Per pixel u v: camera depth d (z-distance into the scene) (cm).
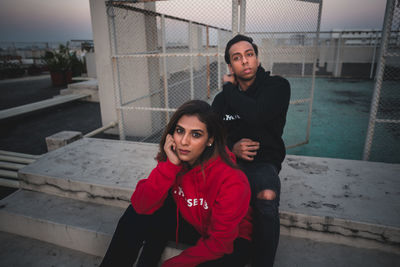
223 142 113
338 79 1230
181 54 335
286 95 152
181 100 635
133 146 312
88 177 235
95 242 196
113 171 247
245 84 164
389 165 248
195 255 113
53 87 1117
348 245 177
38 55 1853
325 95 848
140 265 146
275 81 153
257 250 130
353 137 449
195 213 125
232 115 168
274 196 130
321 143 425
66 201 233
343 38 1298
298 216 180
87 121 618
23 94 954
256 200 130
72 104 817
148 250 149
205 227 127
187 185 119
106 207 224
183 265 114
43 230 211
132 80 462
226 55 163
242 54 150
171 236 148
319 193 203
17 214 215
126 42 441
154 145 315
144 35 473
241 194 107
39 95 934
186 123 104
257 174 140
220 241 109
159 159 122
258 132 159
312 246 178
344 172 236
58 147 334
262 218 127
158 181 116
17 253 203
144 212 129
